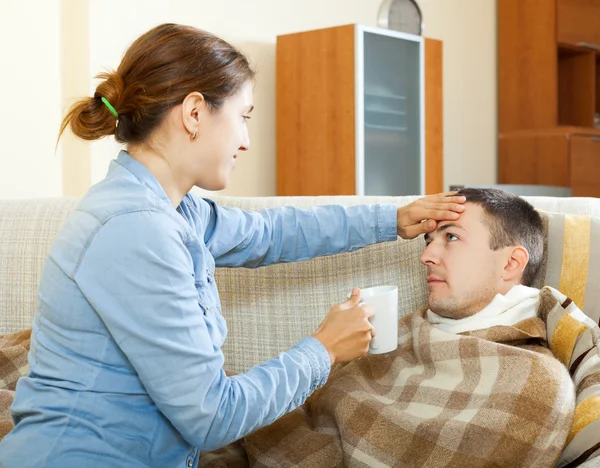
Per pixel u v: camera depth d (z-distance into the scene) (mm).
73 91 3482
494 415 1052
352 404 1166
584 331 1169
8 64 3061
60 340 944
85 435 929
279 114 4230
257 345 1507
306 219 1360
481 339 1158
